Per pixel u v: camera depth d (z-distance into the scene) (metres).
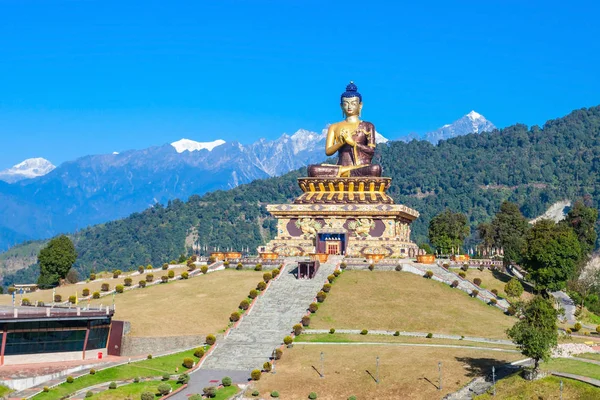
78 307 130.88
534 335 104.50
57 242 185.62
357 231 184.88
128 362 119.00
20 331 115.81
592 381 100.75
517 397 100.12
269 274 160.38
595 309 168.75
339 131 198.50
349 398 102.50
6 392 103.69
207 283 162.12
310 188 193.12
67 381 108.19
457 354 118.19
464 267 170.62
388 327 136.25
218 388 108.12
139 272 179.12
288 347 124.62
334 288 154.00
